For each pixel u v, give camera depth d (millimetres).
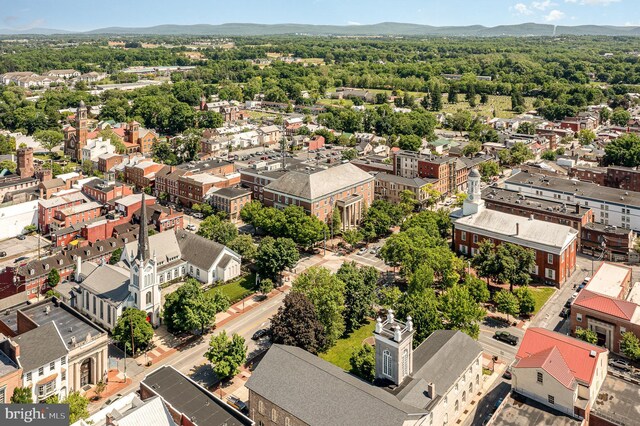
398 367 90125
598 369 95625
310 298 119562
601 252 174375
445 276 144500
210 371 113438
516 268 144000
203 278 155875
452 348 100188
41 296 150250
